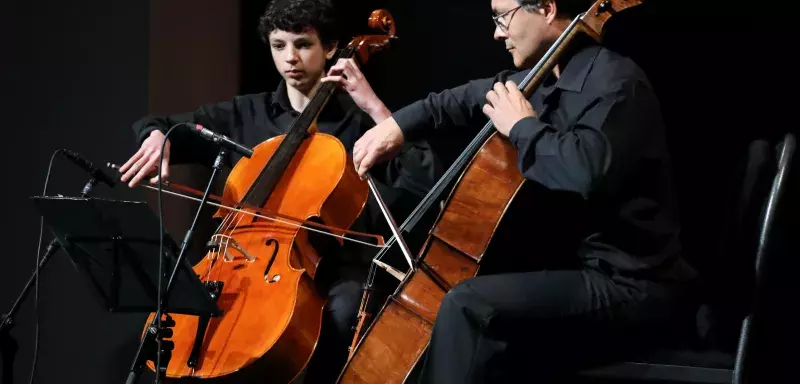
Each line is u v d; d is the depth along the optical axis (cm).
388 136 530
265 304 515
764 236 418
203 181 715
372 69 730
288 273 527
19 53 694
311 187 575
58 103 696
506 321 435
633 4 473
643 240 446
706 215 644
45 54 697
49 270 687
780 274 461
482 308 433
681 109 654
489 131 495
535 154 440
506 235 479
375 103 579
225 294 523
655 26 655
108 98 698
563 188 429
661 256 448
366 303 543
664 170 449
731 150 641
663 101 657
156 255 470
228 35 746
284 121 648
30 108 693
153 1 701
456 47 718
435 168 613
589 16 473
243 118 656
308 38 627
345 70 582
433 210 620
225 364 494
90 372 686
